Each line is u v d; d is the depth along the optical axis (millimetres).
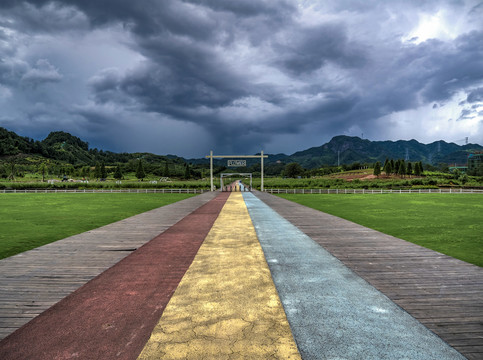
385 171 96688
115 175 122000
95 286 4145
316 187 54000
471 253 6801
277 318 3133
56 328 2953
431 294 3824
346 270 4844
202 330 2879
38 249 6355
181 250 6234
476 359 2408
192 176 160625
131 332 2850
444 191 40094
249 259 5516
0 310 3393
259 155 42000
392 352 2498
